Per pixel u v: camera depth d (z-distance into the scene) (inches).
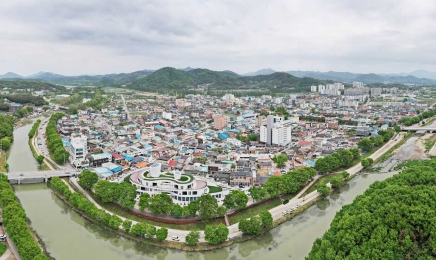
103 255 6835.6
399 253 5196.9
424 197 5994.1
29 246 6063.0
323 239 6053.2
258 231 7519.7
